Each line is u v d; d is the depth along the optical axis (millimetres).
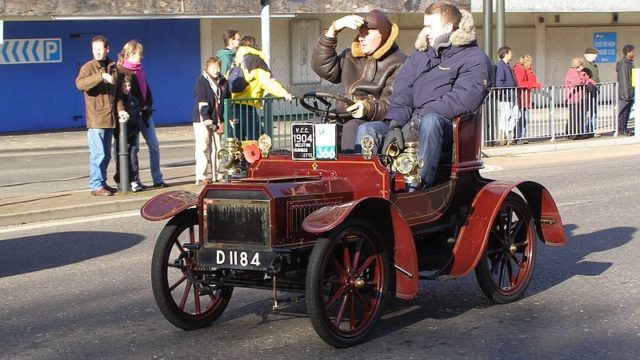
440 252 6777
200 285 6391
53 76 24547
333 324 5965
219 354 6016
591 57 20297
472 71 6844
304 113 13234
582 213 11125
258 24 27766
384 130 6926
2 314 7164
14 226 10945
